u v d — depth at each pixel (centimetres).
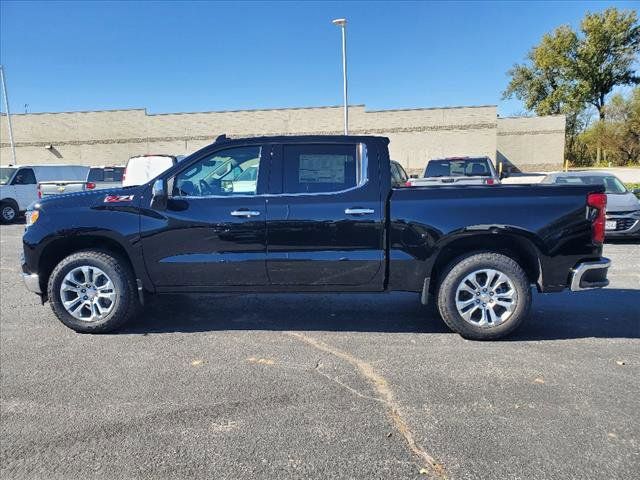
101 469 278
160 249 480
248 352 448
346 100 2623
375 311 572
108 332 501
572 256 455
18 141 3912
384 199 465
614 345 457
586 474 267
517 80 5869
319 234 468
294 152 480
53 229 484
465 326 467
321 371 405
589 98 5478
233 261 475
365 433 311
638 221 1006
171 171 486
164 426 322
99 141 3888
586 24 5212
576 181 1166
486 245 479
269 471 274
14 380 393
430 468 275
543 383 377
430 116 3688
